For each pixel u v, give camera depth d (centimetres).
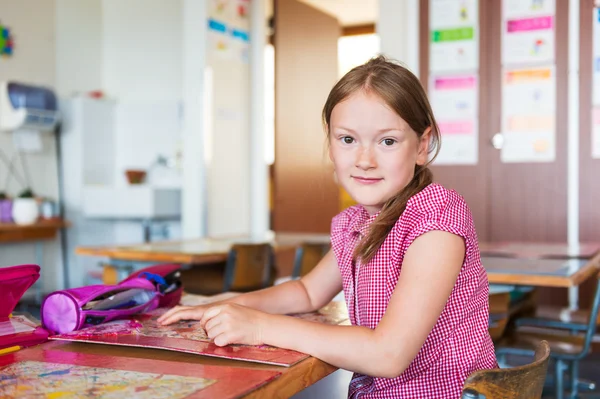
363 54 838
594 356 392
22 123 565
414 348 95
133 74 658
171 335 103
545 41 485
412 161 107
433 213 102
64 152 627
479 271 109
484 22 502
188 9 552
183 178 563
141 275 132
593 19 471
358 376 115
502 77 499
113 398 71
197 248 326
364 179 107
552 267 246
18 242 588
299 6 628
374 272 108
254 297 125
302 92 633
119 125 655
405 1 523
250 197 599
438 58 517
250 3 595
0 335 100
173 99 638
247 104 594
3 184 577
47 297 109
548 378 322
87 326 110
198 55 548
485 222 506
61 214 624
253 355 90
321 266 134
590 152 475
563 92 481
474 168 509
